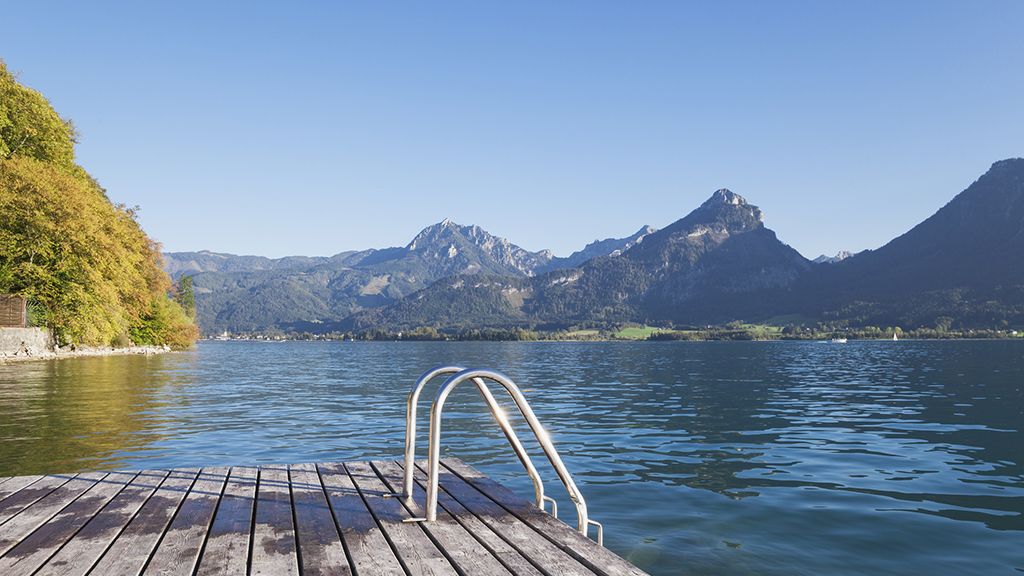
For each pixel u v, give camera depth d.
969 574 5.11
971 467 9.50
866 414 16.20
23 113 43.38
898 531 6.28
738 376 33.41
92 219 40.91
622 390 24.84
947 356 58.81
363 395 22.28
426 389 25.09
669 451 11.04
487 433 13.05
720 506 7.29
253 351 104.62
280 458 9.89
